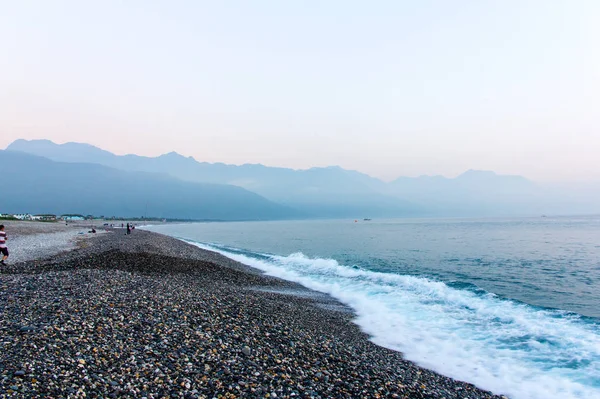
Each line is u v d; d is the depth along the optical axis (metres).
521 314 20.47
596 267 40.41
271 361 11.20
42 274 20.92
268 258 53.38
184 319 13.91
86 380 8.33
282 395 8.99
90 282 18.80
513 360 13.95
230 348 11.70
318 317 19.17
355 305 23.34
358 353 13.72
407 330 17.86
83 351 9.84
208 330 13.09
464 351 14.96
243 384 9.25
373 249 67.88
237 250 70.50
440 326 18.50
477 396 10.95
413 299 24.78
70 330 11.23
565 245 70.06
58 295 15.64
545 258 49.03
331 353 13.03
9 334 10.59
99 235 75.00
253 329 14.23
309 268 42.16
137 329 12.09
